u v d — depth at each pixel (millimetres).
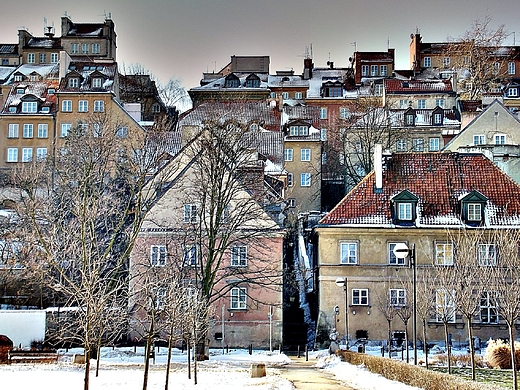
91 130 81125
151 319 33844
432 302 56312
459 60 129625
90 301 31422
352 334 64875
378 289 65188
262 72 132000
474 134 91500
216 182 57188
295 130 102562
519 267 44812
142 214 60969
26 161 106750
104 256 46094
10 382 36938
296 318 73625
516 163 83375
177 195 66125
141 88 129250
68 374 41875
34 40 145625
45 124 107562
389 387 35250
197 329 42406
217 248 60594
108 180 72250
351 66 137875
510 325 35125
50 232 58469
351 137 99438
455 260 58312
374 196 67500
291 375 44406
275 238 66312
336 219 66062
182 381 39812
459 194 67250
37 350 53844
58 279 60031
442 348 62312
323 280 65688
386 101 107438
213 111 91312
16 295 70062
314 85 128125
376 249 65688
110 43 146000
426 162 69688
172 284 39500
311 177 100875
